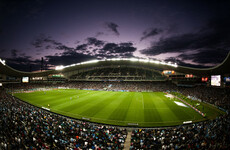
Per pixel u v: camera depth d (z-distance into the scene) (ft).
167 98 168.25
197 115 100.83
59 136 57.21
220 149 43.73
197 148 46.98
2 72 257.96
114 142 54.54
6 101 123.24
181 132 63.93
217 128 66.69
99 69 371.76
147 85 261.24
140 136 60.49
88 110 113.91
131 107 123.34
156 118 94.43
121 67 361.92
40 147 47.34
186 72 227.61
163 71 276.00
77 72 378.73
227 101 124.47
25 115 84.94
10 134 56.24
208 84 205.26
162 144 52.65
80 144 52.39
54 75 364.38
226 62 119.65
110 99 162.20
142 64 299.17
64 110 114.21
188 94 180.45
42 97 176.35
